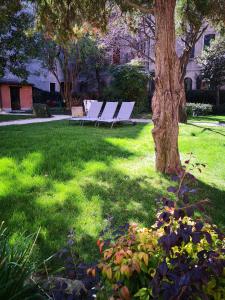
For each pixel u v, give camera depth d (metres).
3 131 10.77
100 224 3.74
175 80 5.58
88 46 24.19
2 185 4.92
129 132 10.77
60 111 24.38
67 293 2.02
